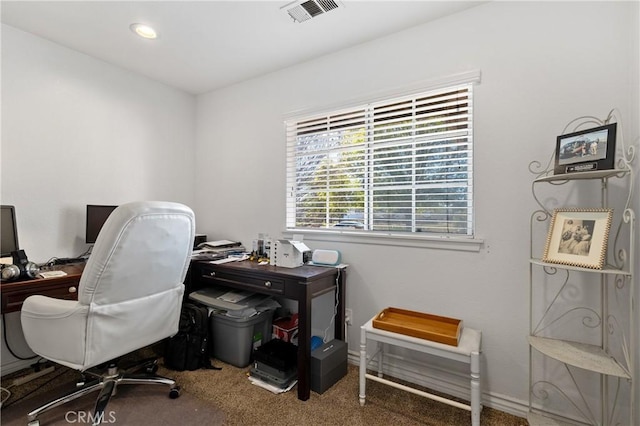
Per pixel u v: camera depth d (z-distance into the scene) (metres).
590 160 1.38
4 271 1.67
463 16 1.91
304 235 2.54
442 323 1.88
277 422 1.66
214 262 2.40
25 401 1.81
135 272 1.55
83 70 2.45
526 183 1.73
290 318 2.57
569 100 1.63
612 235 1.52
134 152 2.79
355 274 2.30
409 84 2.07
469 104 1.92
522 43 1.74
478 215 1.87
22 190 2.14
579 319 1.60
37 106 2.21
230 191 3.04
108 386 1.73
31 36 2.18
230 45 2.33
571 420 1.62
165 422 1.64
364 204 2.32
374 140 2.28
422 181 2.09
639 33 1.41
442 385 1.96
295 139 2.69
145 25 2.09
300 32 2.16
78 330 1.45
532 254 1.70
